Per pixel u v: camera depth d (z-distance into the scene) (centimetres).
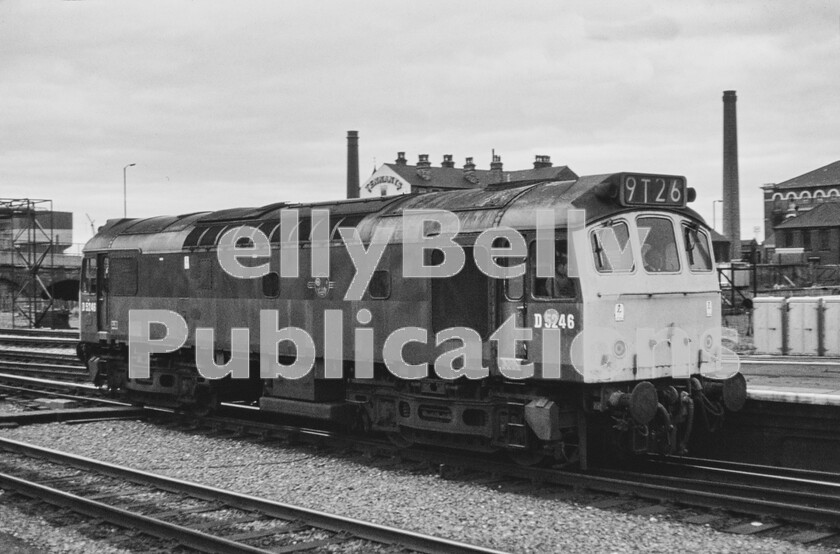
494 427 1333
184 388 1908
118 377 2089
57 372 2616
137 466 1460
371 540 993
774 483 1237
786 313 2745
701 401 1355
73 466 1412
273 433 1689
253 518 1101
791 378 1950
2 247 5694
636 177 1278
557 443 1277
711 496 1106
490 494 1225
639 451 1279
